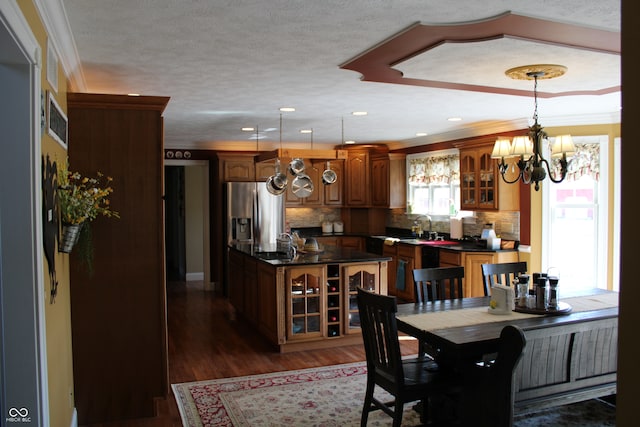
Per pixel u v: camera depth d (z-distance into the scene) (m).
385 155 8.55
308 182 6.18
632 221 1.03
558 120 5.90
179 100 4.76
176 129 6.84
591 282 5.87
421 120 6.14
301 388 4.07
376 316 3.03
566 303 3.65
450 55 3.28
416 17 2.61
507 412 2.50
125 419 3.52
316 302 5.14
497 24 2.70
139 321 3.54
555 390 2.88
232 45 3.06
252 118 5.88
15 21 1.61
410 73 3.76
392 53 3.24
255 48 3.13
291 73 3.76
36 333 2.02
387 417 3.54
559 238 6.05
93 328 3.47
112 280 3.49
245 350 5.13
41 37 2.21
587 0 2.39
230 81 4.00
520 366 2.76
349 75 3.83
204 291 8.50
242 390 4.03
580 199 5.92
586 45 3.06
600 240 5.78
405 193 8.62
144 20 2.63
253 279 5.76
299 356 4.92
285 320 5.02
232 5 2.44
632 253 1.03
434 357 3.46
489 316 3.28
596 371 3.01
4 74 1.94
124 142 3.47
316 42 3.02
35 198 2.00
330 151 5.95
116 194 3.47
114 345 3.51
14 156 1.96
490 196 6.40
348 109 5.32
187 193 9.70
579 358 2.94
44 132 2.30
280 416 3.54
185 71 3.67
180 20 2.64
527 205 6.19
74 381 3.45
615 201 5.73
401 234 8.84
